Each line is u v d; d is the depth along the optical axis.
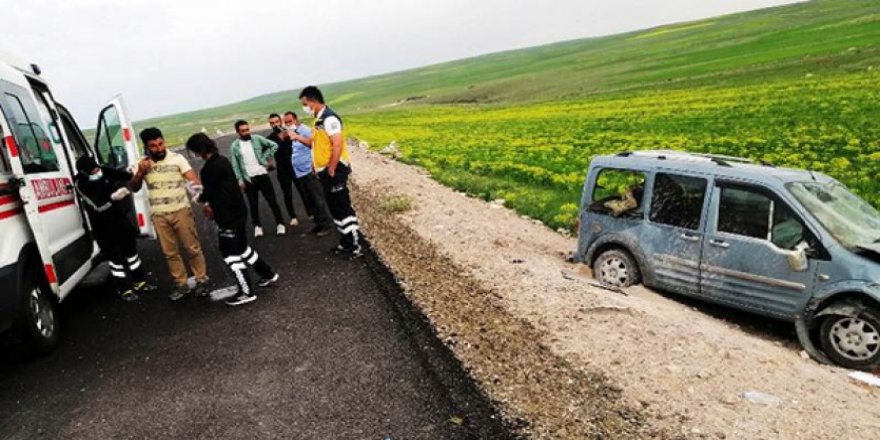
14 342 6.49
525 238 12.41
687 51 120.12
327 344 6.65
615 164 9.20
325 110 9.33
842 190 7.98
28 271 6.68
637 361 5.93
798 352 7.20
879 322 6.57
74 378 6.22
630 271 8.94
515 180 20.86
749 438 4.69
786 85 49.66
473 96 128.38
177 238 8.33
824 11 156.00
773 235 7.44
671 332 6.66
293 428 5.01
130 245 8.66
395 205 14.41
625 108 54.06
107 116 9.62
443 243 10.94
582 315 7.07
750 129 29.81
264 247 11.20
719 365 5.96
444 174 22.12
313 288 8.61
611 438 4.70
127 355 6.70
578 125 43.09
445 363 6.05
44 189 7.15
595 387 5.46
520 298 7.75
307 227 12.62
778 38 101.12
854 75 47.50
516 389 5.49
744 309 7.75
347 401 5.41
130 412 5.43
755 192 7.64
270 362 6.27
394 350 6.40
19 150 6.70
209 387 5.80
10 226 6.33
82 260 8.34
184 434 5.01
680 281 8.36
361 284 8.65
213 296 8.52
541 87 114.25
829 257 6.93
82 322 7.90
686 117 39.53
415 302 7.77
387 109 124.88
